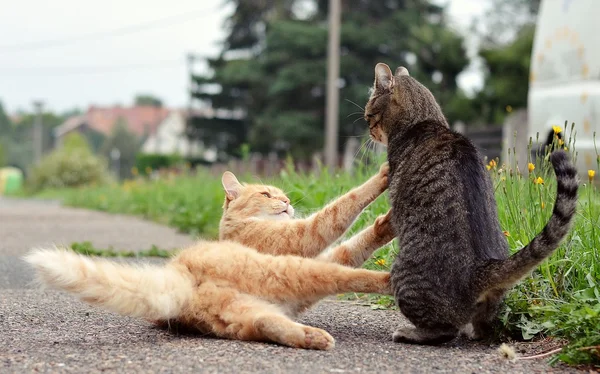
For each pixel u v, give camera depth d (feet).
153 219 16.10
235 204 6.22
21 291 6.97
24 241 11.44
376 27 35.70
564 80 11.41
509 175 6.49
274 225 5.96
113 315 5.89
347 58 34.91
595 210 6.21
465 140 5.50
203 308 5.11
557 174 4.79
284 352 4.78
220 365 4.51
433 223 5.12
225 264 5.20
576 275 5.77
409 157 5.58
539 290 5.60
